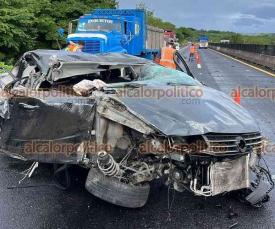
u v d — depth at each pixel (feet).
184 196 16.66
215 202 16.17
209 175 13.83
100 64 18.51
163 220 14.48
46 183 17.58
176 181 14.24
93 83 16.31
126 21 53.52
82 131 14.47
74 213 14.85
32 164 18.86
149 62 21.81
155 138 13.93
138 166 14.44
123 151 14.76
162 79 18.98
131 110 14.14
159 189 17.22
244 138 14.62
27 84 18.98
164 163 14.33
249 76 67.92
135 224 14.12
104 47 49.01
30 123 15.69
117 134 14.67
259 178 15.75
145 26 57.52
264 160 19.95
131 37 54.19
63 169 16.74
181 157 13.70
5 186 17.16
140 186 14.35
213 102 16.07
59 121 14.84
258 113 35.01
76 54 19.92
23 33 61.05
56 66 17.37
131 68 20.39
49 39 70.90
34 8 67.00
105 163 13.73
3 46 61.72
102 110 14.35
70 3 82.07
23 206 15.31
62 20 78.48
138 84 17.07
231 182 14.19
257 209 15.69
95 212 14.97
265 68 88.89
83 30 53.31
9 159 20.61
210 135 13.89
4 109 17.89
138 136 14.42
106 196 14.10
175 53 24.39
